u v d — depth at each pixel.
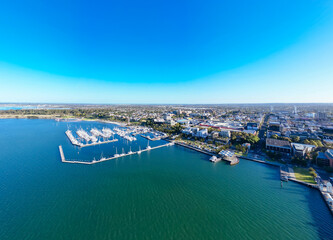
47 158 157.88
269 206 86.81
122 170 132.62
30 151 178.25
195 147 195.12
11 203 88.00
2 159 154.00
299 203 89.06
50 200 90.88
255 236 67.81
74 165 142.00
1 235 67.50
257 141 188.38
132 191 101.00
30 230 70.12
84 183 110.44
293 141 193.00
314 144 171.12
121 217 78.19
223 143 197.38
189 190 102.44
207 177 120.00
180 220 76.62
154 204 88.25
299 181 109.12
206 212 82.31
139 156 168.00
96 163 147.50
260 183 110.62
